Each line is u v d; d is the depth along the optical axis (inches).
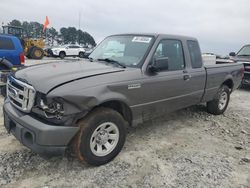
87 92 131.1
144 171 144.2
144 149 170.9
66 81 130.9
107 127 146.1
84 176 136.3
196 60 211.9
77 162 148.8
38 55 941.8
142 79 159.6
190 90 203.2
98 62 173.5
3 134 181.3
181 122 230.8
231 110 287.3
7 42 368.2
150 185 132.0
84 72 143.9
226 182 138.3
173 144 182.2
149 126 214.7
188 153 169.5
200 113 260.2
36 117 130.8
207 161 159.9
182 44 197.9
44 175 135.2
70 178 134.0
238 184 137.3
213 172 147.3
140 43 177.0
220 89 250.2
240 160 164.4
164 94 177.9
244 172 149.6
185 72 195.2
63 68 152.2
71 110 127.4
